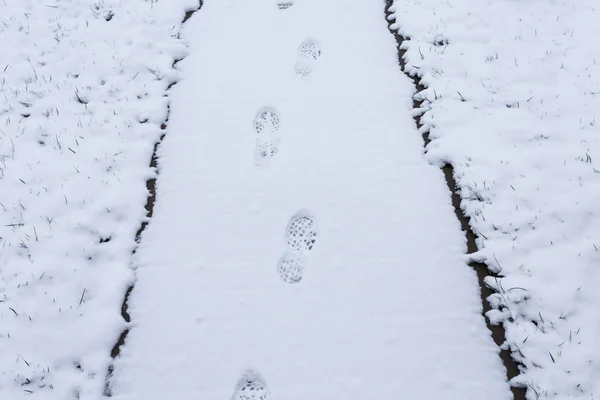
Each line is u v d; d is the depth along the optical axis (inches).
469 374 91.1
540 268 95.3
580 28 117.0
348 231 101.5
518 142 105.8
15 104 115.6
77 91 116.4
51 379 92.2
